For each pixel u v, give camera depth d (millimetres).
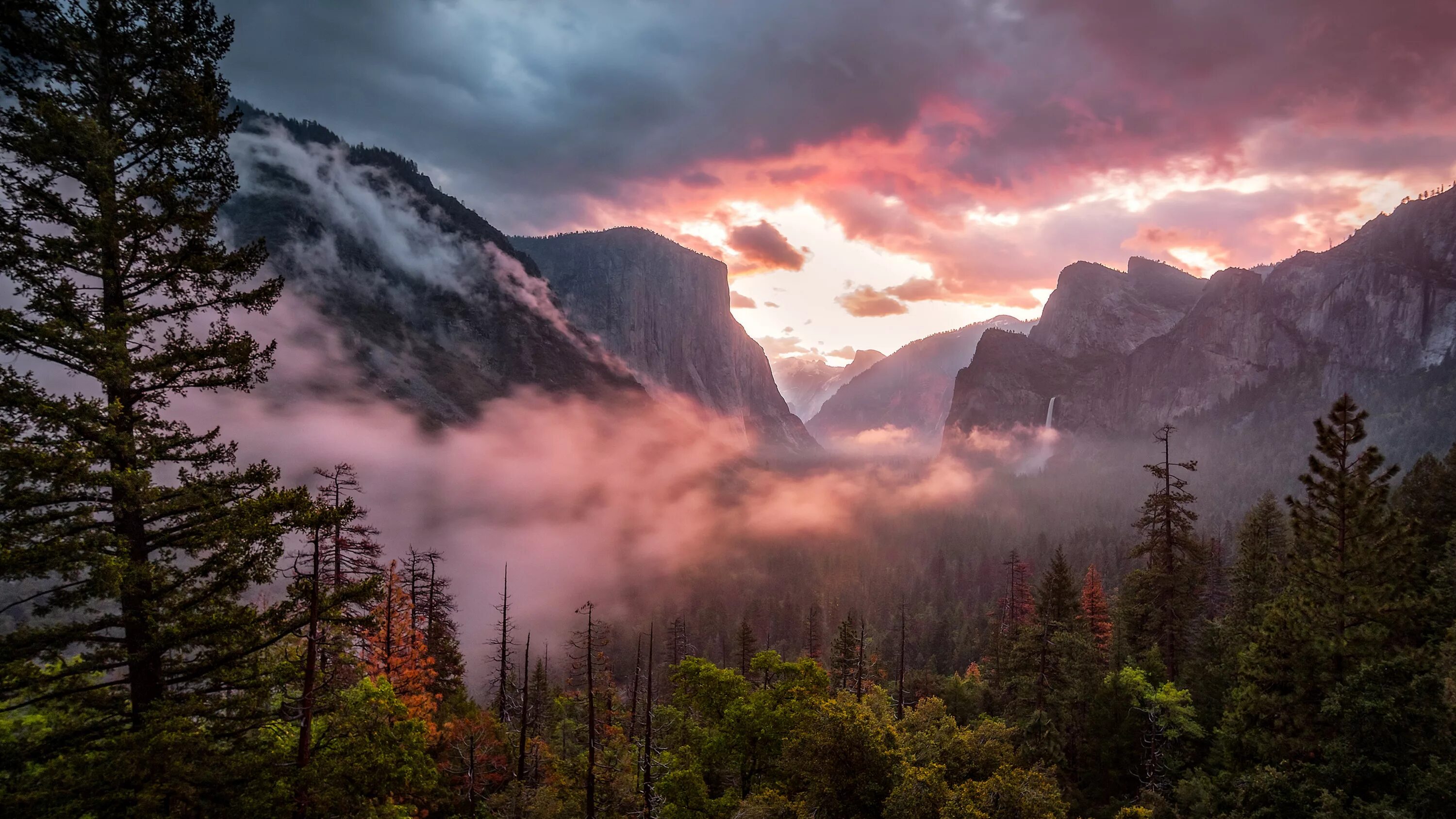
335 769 14188
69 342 12508
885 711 31422
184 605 13633
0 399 11812
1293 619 20875
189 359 14242
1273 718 20656
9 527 11984
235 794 12977
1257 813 17938
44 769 12273
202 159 15289
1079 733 31938
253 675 14375
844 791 23844
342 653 16406
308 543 14945
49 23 13438
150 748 11766
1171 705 28828
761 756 29797
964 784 20516
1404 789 16375
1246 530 41688
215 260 14625
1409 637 22922
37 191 13188
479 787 28375
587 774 26250
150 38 14273
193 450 14930
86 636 12789
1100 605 45281
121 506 12805
